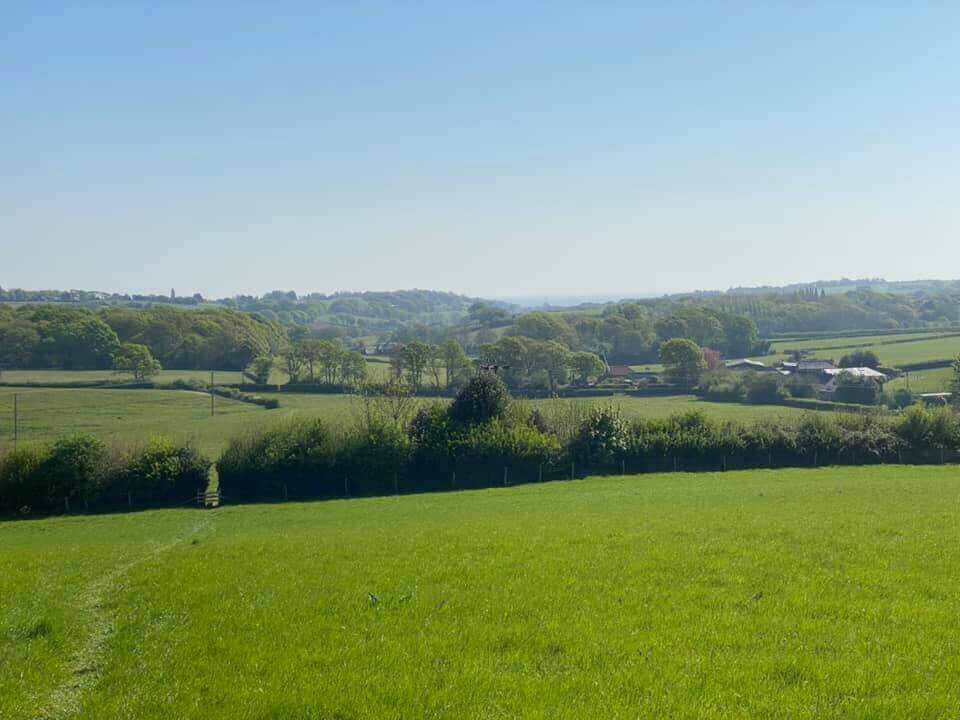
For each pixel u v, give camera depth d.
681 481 60.44
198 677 15.40
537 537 30.08
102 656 17.12
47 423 101.50
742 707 13.16
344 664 15.80
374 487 64.31
